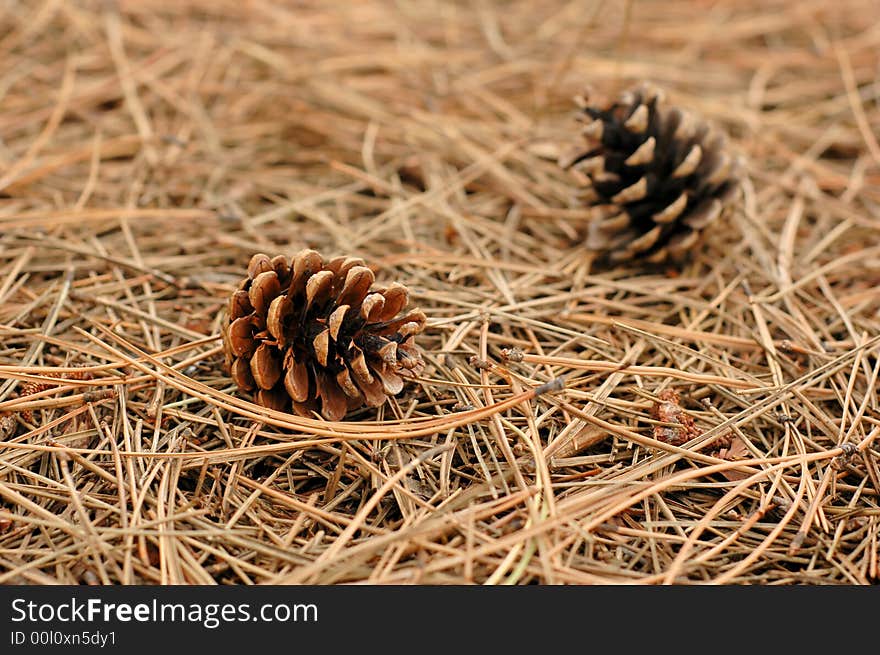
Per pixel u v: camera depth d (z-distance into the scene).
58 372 1.00
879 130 1.14
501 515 0.97
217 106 1.15
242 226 1.08
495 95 1.16
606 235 1.06
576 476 0.98
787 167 1.12
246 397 1.00
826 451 0.98
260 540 0.96
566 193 1.10
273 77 1.17
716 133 1.06
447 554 0.96
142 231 1.07
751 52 1.20
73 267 1.04
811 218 1.10
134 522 0.96
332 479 0.98
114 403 0.99
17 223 1.06
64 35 1.18
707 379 1.00
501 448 0.98
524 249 1.08
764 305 1.04
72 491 0.96
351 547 0.96
